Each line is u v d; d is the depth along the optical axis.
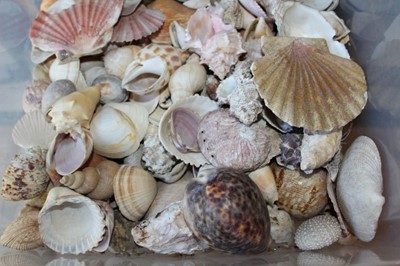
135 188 0.42
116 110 0.43
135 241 0.41
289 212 0.44
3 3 0.52
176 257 0.42
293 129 0.41
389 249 0.40
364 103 0.39
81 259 0.41
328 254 0.40
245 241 0.37
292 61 0.39
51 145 0.41
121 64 0.46
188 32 0.43
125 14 0.46
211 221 0.37
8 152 0.47
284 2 0.45
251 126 0.41
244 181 0.38
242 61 0.43
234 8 0.46
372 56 0.45
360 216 0.39
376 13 0.45
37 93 0.46
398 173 0.40
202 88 0.45
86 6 0.44
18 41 0.52
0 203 0.46
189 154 0.43
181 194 0.44
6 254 0.42
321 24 0.44
